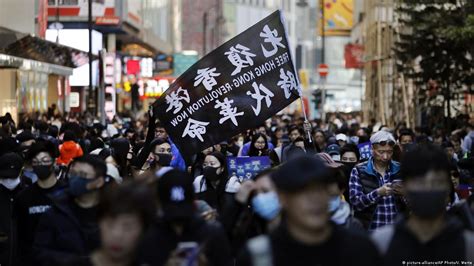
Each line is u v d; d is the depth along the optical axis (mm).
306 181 7113
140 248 8703
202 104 17094
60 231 10969
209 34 168250
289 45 17266
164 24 137625
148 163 17562
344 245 7332
